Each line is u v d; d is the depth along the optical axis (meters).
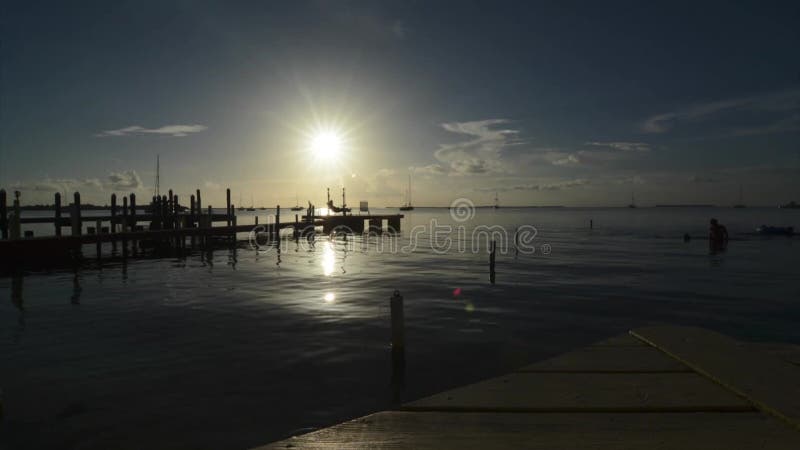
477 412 4.07
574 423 3.80
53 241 26.77
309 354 9.73
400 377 8.41
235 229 43.03
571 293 17.47
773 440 3.38
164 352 9.83
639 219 131.12
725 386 4.45
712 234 40.78
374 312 13.94
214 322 12.57
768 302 15.73
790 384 4.37
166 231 34.72
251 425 6.49
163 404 7.18
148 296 16.56
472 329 11.92
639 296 16.86
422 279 21.11
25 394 7.58
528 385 4.70
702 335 6.36
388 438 3.56
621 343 6.24
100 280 20.64
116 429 6.36
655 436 3.51
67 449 5.85
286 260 30.00
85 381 8.16
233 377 8.38
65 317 13.15
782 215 167.25
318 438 3.58
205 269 24.98
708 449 3.27
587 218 147.38
